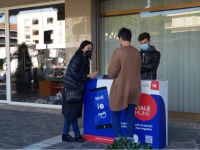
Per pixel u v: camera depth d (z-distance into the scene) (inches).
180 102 244.4
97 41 264.2
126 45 170.9
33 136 203.2
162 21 245.8
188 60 239.6
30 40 302.4
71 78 181.8
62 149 177.5
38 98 301.3
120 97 168.6
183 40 240.2
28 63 305.9
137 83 169.2
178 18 240.4
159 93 171.8
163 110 176.4
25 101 309.4
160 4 245.0
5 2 310.2
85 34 262.2
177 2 238.8
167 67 246.7
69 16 269.6
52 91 291.6
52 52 289.0
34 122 240.2
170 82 246.4
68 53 272.4
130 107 171.0
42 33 293.9
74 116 187.0
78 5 264.4
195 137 197.5
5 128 222.8
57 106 288.5
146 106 174.4
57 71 286.8
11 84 318.0
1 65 324.2
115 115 172.9
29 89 306.7
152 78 190.1
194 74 238.4
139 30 253.8
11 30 313.4
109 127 184.4
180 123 227.6
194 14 234.7
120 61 167.8
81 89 184.4
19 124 234.2
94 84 186.9
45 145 184.9
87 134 192.2
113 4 260.8
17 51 312.0
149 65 189.0
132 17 256.1
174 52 243.6
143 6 250.7
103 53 267.7
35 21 297.1
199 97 237.6
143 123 175.5
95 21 262.5
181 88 243.3
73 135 201.6
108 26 264.7
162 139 176.6
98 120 187.6
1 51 322.3
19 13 306.3
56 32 285.1
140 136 176.7
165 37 245.8
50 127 225.0
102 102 185.5
